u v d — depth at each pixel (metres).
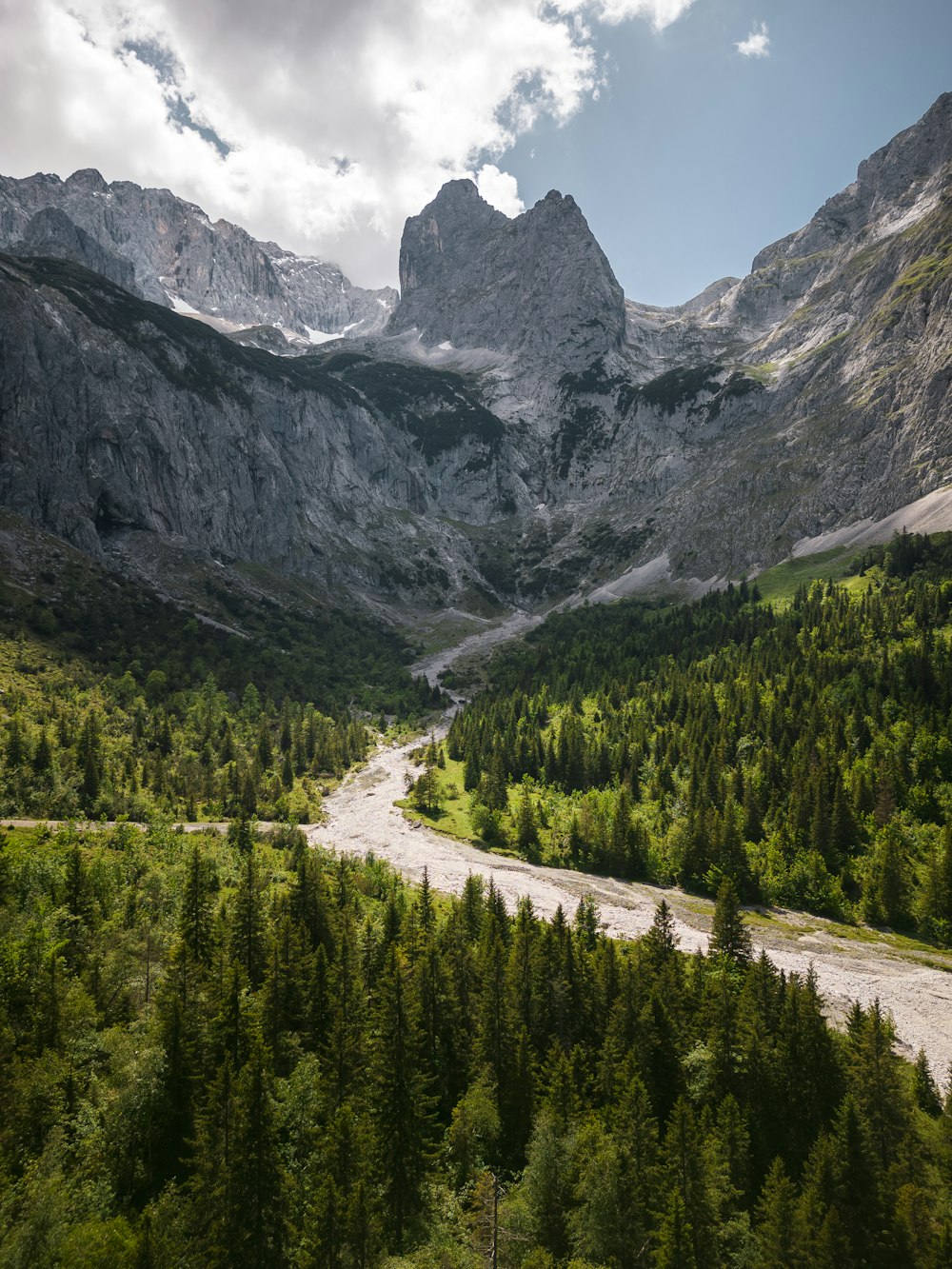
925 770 134.88
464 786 178.75
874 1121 57.28
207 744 181.00
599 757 168.25
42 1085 53.31
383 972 72.44
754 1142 60.69
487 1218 49.75
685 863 124.44
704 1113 58.50
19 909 79.75
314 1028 67.56
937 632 180.00
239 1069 56.88
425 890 92.12
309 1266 45.28
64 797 130.25
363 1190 47.34
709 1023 68.50
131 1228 45.81
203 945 74.19
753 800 135.62
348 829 152.12
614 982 72.94
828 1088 61.06
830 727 149.62
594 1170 51.97
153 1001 68.69
